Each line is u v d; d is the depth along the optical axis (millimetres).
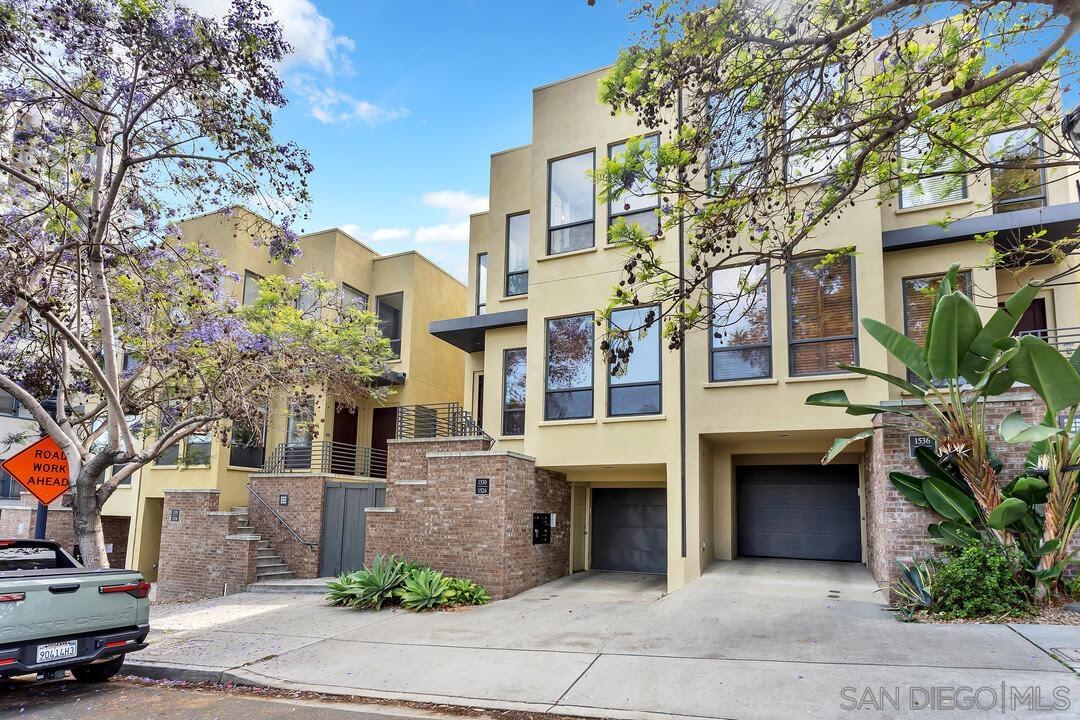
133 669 8508
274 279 15070
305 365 13734
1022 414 9430
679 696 6414
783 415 11828
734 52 8703
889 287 12367
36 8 9078
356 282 20141
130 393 12336
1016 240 10750
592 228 13633
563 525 14602
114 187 9727
